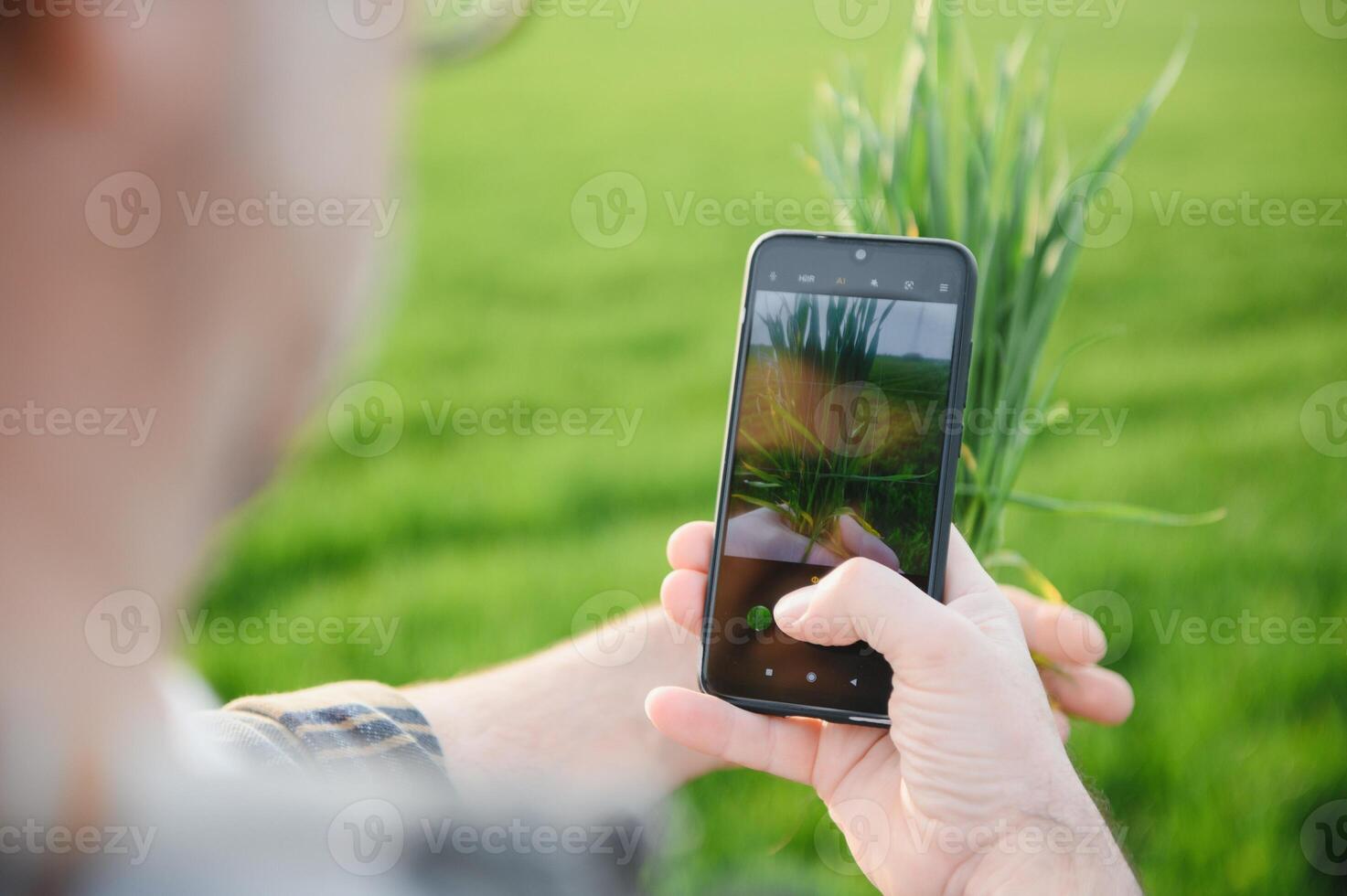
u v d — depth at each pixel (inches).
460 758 24.7
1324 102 285.1
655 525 111.3
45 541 5.0
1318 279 185.6
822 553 30.8
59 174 5.1
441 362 149.6
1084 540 101.9
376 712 20.1
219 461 5.6
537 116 286.0
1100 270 190.1
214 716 18.3
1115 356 155.2
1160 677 82.0
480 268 186.4
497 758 25.2
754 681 29.4
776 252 32.5
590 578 100.0
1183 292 180.7
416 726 22.3
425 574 101.3
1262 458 121.8
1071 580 95.6
